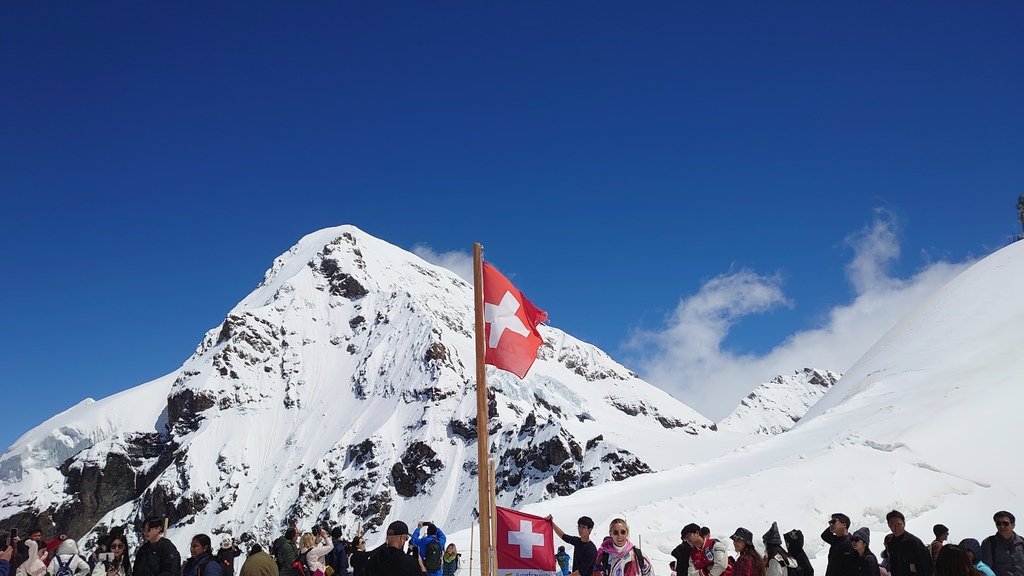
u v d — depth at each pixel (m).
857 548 15.16
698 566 15.63
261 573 15.48
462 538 44.19
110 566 18.80
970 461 42.72
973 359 61.16
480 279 15.42
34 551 19.89
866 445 45.41
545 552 14.64
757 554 14.93
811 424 59.75
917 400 54.34
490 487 14.55
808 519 33.69
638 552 13.91
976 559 16.83
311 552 21.45
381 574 12.02
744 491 36.69
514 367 15.59
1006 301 71.38
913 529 35.53
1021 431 45.81
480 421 14.61
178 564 15.72
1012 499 39.09
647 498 46.91
